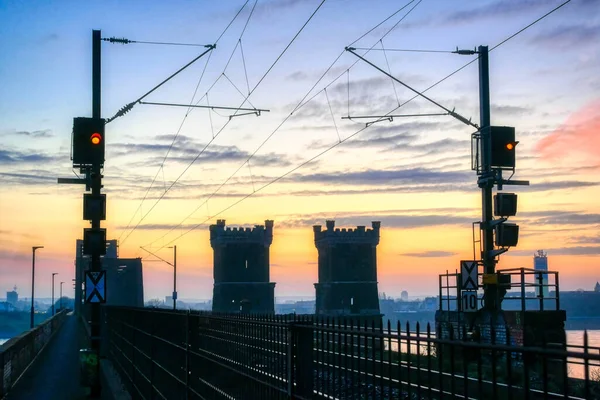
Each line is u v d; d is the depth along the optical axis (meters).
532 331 19.20
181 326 10.79
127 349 19.38
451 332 4.10
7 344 20.94
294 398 6.17
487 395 6.38
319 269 116.50
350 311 108.94
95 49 19.52
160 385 12.81
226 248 115.44
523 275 19.97
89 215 18.20
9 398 18.81
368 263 111.56
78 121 17.69
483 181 24.31
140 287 147.38
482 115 24.64
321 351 5.67
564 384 3.25
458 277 23.42
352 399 5.06
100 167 18.27
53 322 51.72
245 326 7.65
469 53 24.80
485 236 24.36
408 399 4.32
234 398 7.94
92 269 18.39
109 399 18.02
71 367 27.06
